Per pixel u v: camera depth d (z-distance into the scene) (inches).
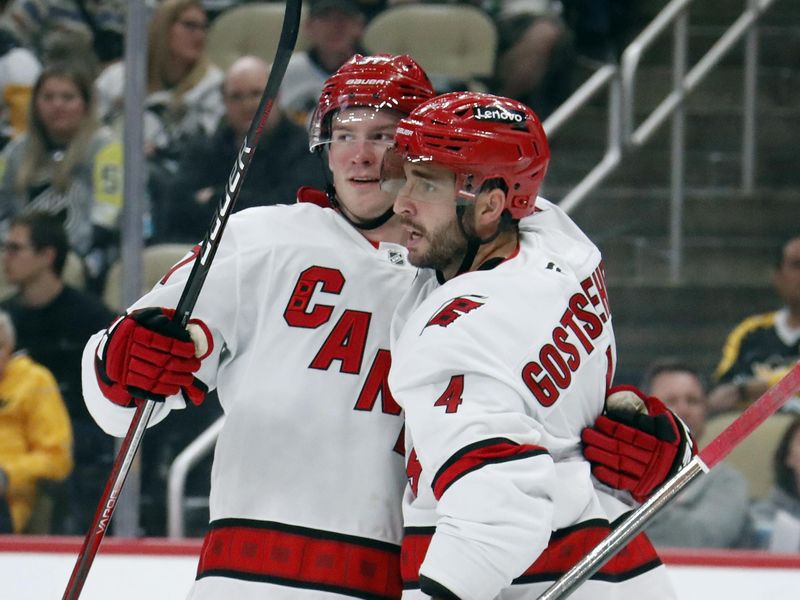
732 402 631.8
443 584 248.2
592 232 726.5
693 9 807.1
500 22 710.5
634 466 284.8
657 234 732.0
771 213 751.1
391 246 309.1
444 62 700.0
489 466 249.6
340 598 296.7
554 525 269.1
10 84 590.9
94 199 569.0
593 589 275.9
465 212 275.9
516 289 269.9
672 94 738.2
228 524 301.3
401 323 292.4
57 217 565.6
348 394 300.0
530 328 266.8
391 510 300.7
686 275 727.7
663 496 269.9
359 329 302.0
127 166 517.0
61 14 600.4
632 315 702.5
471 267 282.8
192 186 587.8
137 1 518.3
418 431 260.1
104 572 452.8
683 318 700.0
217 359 304.5
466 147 271.3
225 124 601.3
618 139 710.5
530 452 252.7
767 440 549.6
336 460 298.8
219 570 299.9
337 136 304.3
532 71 708.0
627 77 703.7
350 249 306.0
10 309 551.8
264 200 601.3
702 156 776.3
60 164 575.8
